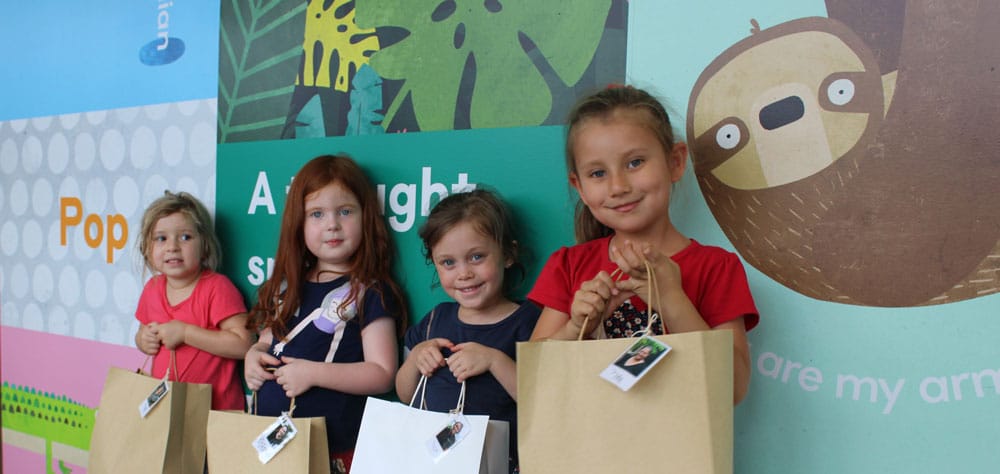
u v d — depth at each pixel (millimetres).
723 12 1325
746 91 1309
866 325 1223
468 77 1585
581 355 1062
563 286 1276
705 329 1089
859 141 1221
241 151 1913
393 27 1683
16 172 2418
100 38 2195
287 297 1634
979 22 1133
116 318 2166
